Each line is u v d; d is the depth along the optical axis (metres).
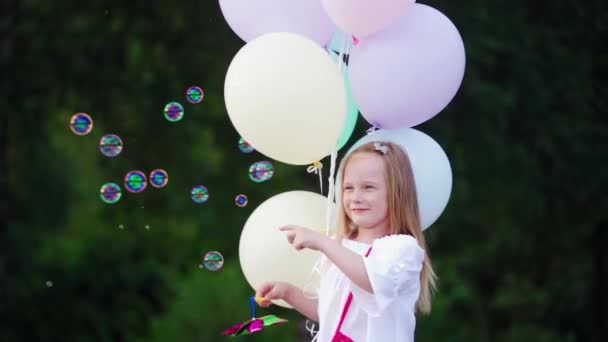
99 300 9.70
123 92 7.70
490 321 9.65
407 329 3.20
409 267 3.13
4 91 7.62
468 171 7.43
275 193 8.50
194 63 7.49
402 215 3.28
